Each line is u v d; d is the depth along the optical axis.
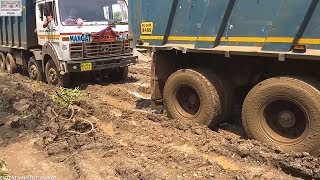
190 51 4.00
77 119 4.40
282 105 3.40
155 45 4.46
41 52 6.90
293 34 3.15
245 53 3.50
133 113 4.70
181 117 4.24
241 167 3.19
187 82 4.11
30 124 4.25
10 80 7.31
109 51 6.52
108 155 3.45
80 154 3.49
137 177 2.98
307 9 3.05
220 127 4.18
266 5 3.35
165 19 4.27
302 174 2.98
